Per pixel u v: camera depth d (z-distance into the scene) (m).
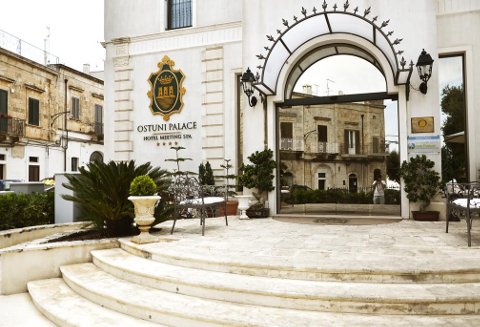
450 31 9.04
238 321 3.59
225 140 11.70
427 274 4.15
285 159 10.27
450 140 9.11
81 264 6.21
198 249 5.54
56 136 23.42
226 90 11.73
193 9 12.18
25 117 21.30
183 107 12.16
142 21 12.82
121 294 4.52
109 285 4.94
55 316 4.41
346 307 3.78
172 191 7.17
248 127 10.23
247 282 4.30
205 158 11.86
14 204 8.48
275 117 10.12
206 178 11.02
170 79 12.30
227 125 11.70
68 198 7.11
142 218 6.21
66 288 5.46
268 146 10.01
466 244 5.61
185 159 11.45
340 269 4.26
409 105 8.87
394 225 7.77
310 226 7.91
